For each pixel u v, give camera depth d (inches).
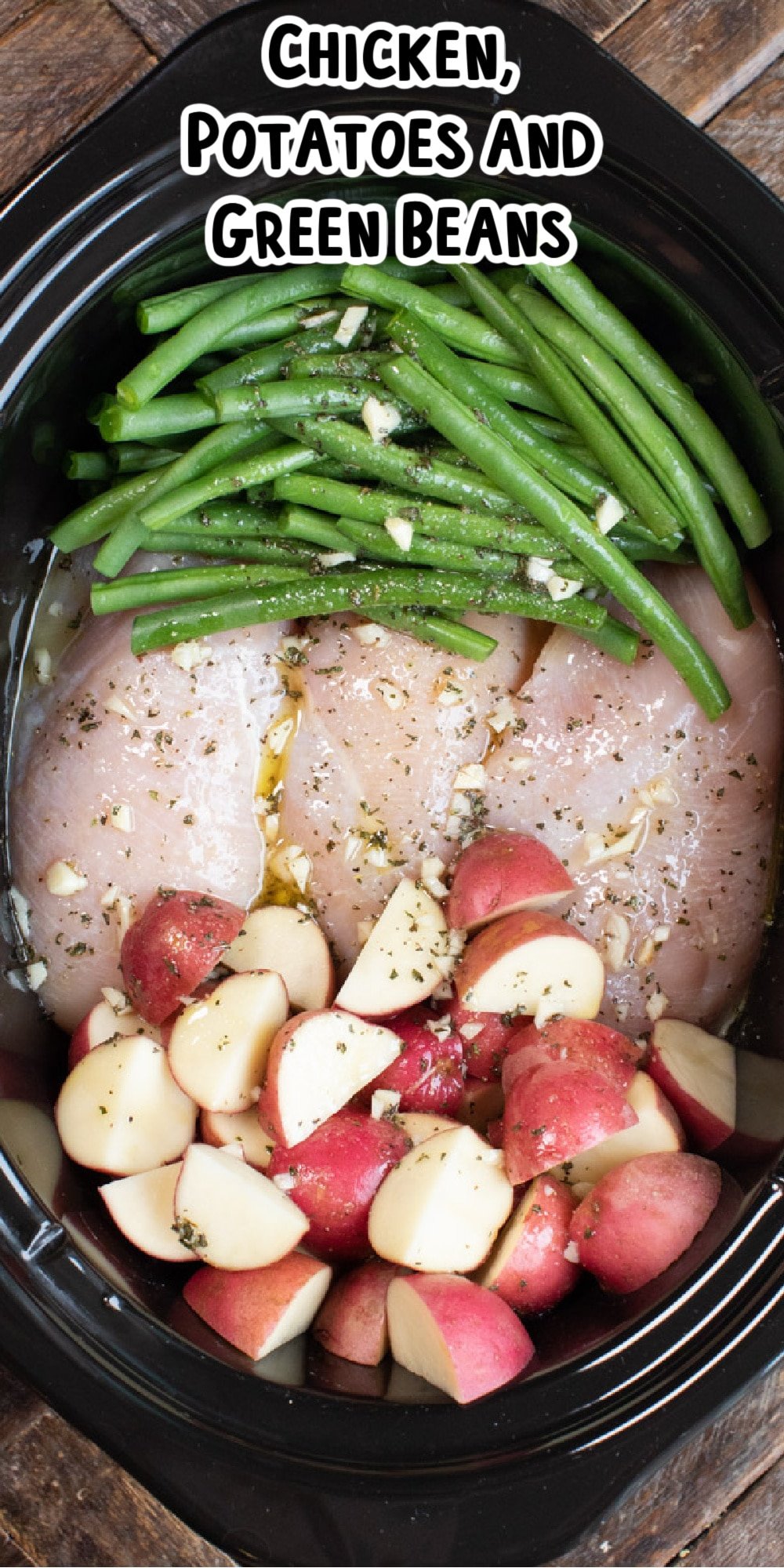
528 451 25.2
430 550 25.3
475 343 25.2
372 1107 26.0
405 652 26.2
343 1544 23.5
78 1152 25.8
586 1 27.3
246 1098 25.8
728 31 27.4
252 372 25.2
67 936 26.5
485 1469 23.5
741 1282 23.9
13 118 27.2
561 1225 25.2
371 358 25.1
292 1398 23.8
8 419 24.5
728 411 25.2
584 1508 23.5
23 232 24.2
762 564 26.1
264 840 26.9
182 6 27.2
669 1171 25.0
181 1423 23.7
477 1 24.0
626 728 26.2
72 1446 26.7
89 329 25.0
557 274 24.6
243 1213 24.9
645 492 25.1
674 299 24.6
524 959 25.6
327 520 25.5
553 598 25.6
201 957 25.6
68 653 26.7
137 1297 24.7
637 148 24.0
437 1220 24.8
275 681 26.7
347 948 26.9
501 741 26.5
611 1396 23.7
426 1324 24.2
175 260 24.9
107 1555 26.5
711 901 26.5
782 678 26.2
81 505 26.9
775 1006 26.0
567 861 26.4
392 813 26.4
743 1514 26.6
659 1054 26.2
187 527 25.6
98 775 26.1
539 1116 24.9
